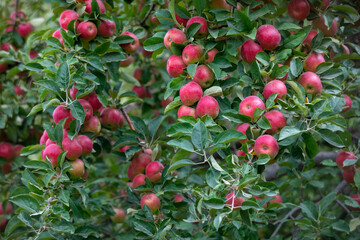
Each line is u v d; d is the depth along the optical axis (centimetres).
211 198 291
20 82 415
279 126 302
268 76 310
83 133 335
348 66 359
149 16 389
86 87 328
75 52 330
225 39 321
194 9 326
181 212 342
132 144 346
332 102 323
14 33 426
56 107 339
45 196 316
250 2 324
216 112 309
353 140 397
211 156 297
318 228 352
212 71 312
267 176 396
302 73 320
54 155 319
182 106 312
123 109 357
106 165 435
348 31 353
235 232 341
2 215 392
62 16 337
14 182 401
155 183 340
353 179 364
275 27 321
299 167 381
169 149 409
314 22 338
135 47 357
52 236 323
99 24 338
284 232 418
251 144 305
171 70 316
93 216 390
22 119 421
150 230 315
